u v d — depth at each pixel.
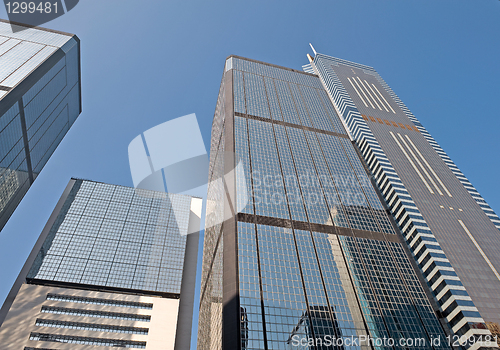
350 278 76.38
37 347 90.94
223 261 72.81
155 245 136.75
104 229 137.75
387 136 156.50
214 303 76.56
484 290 94.38
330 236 87.56
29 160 138.25
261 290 66.19
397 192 123.56
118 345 96.56
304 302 66.62
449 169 144.88
